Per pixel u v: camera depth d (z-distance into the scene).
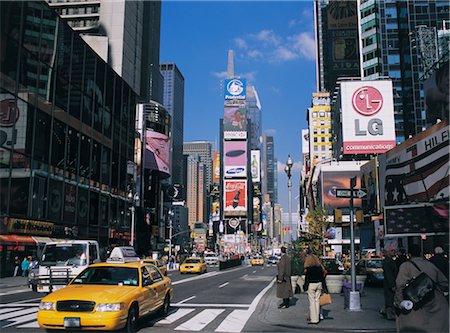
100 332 9.68
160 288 12.14
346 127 80.19
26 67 38.06
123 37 107.50
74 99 46.94
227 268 54.56
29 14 38.66
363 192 14.12
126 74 109.19
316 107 152.25
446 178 29.64
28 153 37.91
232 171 189.12
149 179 100.31
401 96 102.88
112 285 10.43
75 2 111.81
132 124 66.56
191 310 14.03
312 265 11.37
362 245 60.81
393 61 104.56
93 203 51.19
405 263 6.36
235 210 185.50
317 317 11.14
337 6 162.75
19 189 36.50
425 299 6.02
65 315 8.99
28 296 18.86
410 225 33.31
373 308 13.89
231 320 12.01
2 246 34.56
